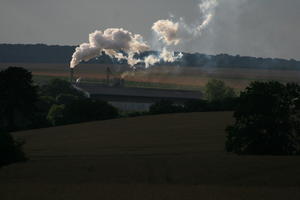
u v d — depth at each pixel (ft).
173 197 367.86
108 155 622.54
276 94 613.52
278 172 472.03
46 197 372.79
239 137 607.37
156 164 515.50
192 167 497.46
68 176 479.82
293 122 606.14
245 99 613.52
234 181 449.48
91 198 367.45
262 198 367.25
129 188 401.29
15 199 368.27
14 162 562.25
